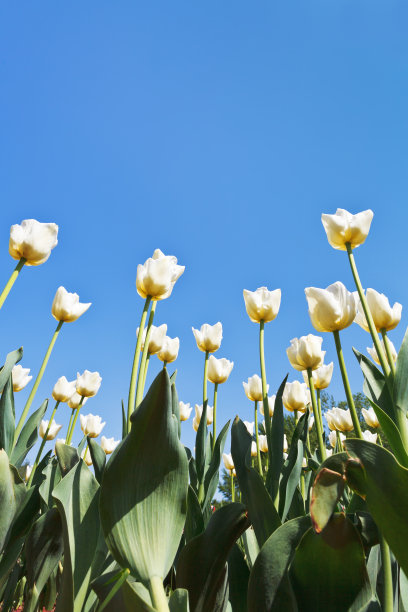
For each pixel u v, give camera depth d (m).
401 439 0.38
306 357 0.62
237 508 0.47
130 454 0.33
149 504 0.33
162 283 0.55
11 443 0.57
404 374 0.41
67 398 0.93
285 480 0.52
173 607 0.33
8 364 0.57
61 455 0.54
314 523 0.30
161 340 0.69
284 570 0.37
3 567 0.54
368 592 0.34
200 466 0.65
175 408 0.59
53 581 0.80
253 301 0.68
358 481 0.33
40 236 0.61
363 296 0.48
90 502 0.41
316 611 0.35
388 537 0.31
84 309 0.72
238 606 0.52
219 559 0.46
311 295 0.51
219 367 0.86
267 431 0.59
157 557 0.32
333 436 1.24
